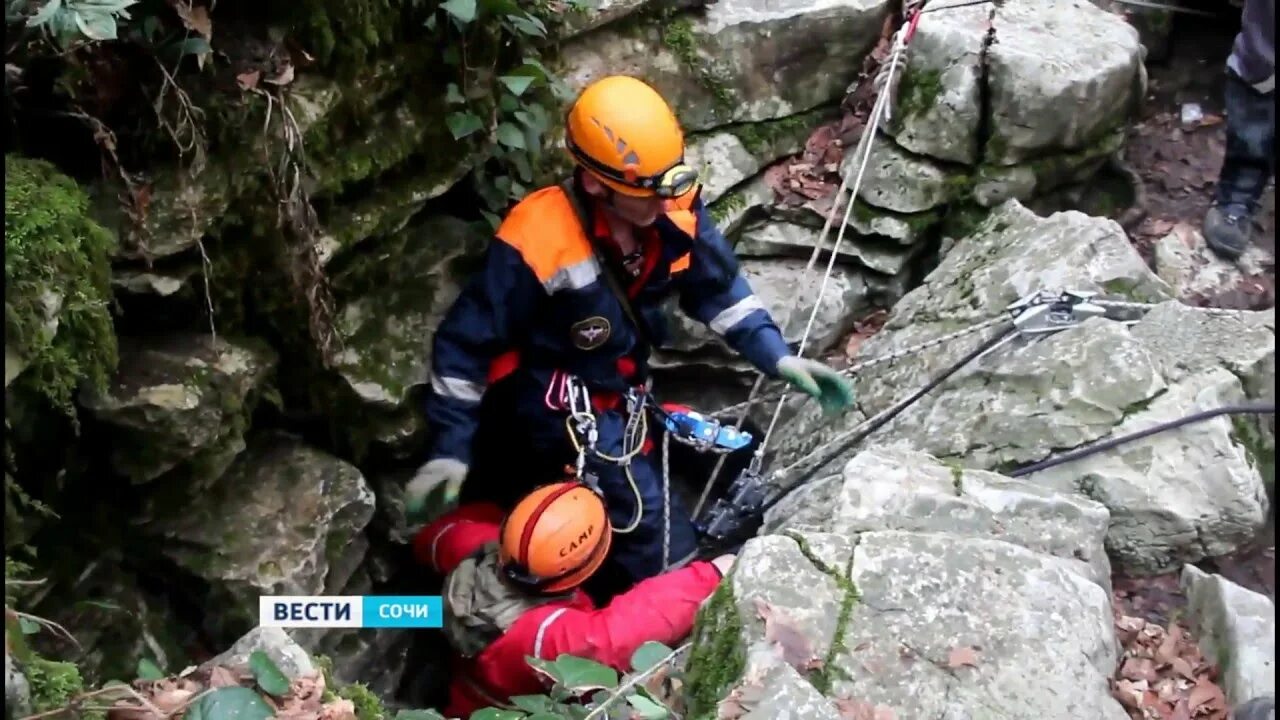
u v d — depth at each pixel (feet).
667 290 9.70
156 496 8.12
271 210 8.00
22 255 6.17
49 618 7.52
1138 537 8.47
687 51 11.21
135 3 6.89
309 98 7.98
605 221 9.02
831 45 11.67
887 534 7.41
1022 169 11.39
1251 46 10.39
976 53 11.17
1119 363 8.95
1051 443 8.84
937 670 6.64
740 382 11.66
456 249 9.87
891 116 11.53
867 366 10.09
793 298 11.50
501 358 9.57
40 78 6.89
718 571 9.16
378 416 9.46
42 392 6.75
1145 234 11.86
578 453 9.71
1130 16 12.72
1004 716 6.47
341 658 9.07
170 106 7.23
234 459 8.86
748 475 10.55
